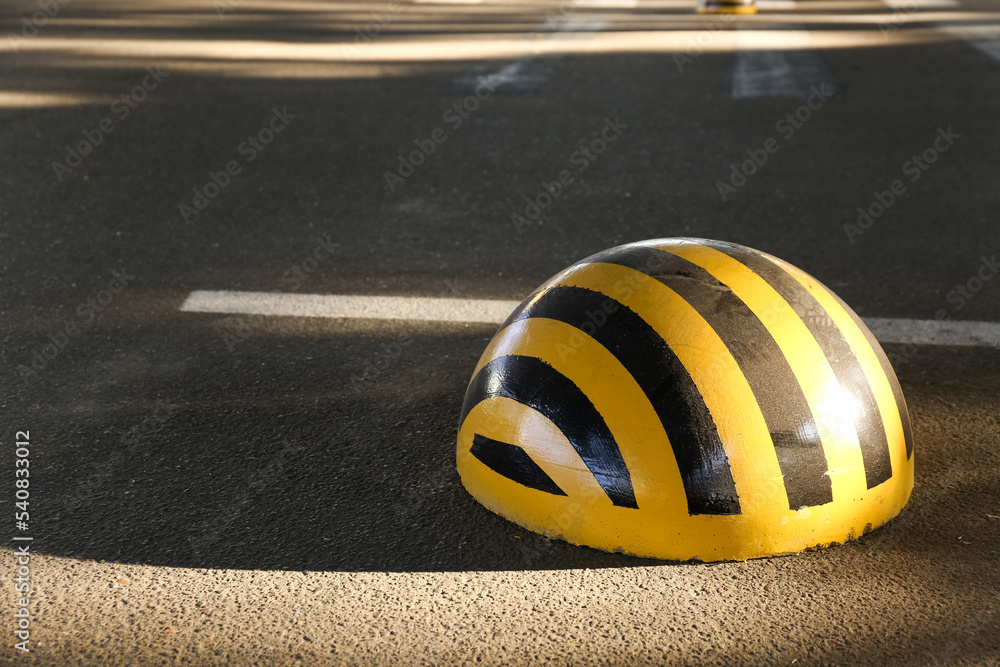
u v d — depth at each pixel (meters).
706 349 2.69
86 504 3.07
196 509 3.04
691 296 2.79
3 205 6.38
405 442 3.45
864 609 2.55
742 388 2.67
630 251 3.01
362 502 3.08
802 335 2.78
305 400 3.78
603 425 2.71
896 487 2.91
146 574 2.73
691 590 2.63
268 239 5.73
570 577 2.69
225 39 13.85
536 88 9.94
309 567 2.76
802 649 2.41
